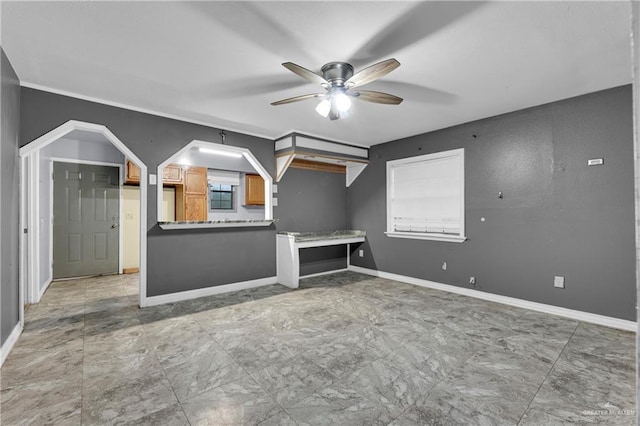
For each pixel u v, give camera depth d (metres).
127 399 1.85
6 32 2.07
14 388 1.96
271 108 3.57
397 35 2.12
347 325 3.04
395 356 2.39
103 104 3.34
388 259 5.23
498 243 3.82
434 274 4.52
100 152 5.39
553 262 3.37
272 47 2.27
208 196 5.87
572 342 2.63
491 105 3.47
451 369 2.20
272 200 4.94
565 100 3.29
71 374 2.13
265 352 2.47
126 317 3.27
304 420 1.67
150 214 3.70
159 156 3.75
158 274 3.75
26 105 2.89
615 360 2.31
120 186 5.57
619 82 2.88
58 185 5.00
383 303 3.78
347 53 2.35
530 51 2.33
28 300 3.73
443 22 1.97
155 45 2.24
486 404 1.80
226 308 3.58
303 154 4.65
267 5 1.81
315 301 3.87
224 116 3.86
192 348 2.54
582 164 3.18
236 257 4.45
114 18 1.93
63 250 5.05
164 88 3.02
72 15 1.89
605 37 2.13
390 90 3.06
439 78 2.79
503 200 3.77
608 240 3.03
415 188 4.82
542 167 3.45
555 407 1.77
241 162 6.05
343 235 5.58
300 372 2.16
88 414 1.72
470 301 3.85
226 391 1.94
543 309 3.43
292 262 4.55
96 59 2.45
